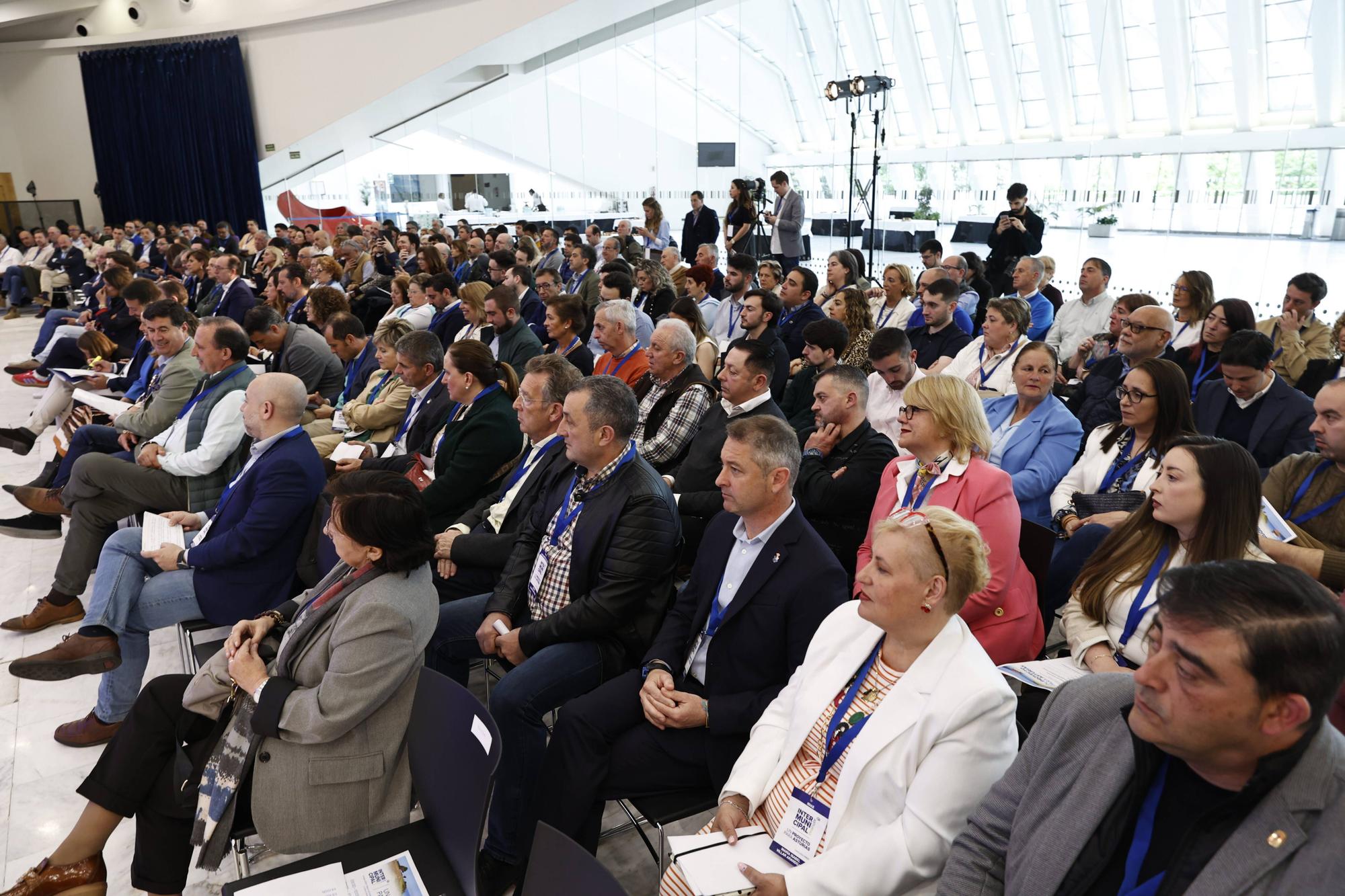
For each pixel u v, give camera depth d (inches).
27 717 114.2
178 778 76.5
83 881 75.0
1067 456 119.8
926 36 342.0
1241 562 40.1
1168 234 298.4
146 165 613.3
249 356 205.6
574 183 488.4
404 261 414.6
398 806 72.8
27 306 557.0
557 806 77.4
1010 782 50.6
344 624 71.1
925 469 92.9
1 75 632.4
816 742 64.3
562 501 99.6
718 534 84.8
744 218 336.8
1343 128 252.7
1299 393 123.5
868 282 289.9
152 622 105.3
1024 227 273.3
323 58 539.2
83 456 131.0
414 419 152.3
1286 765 38.9
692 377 140.6
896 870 55.2
